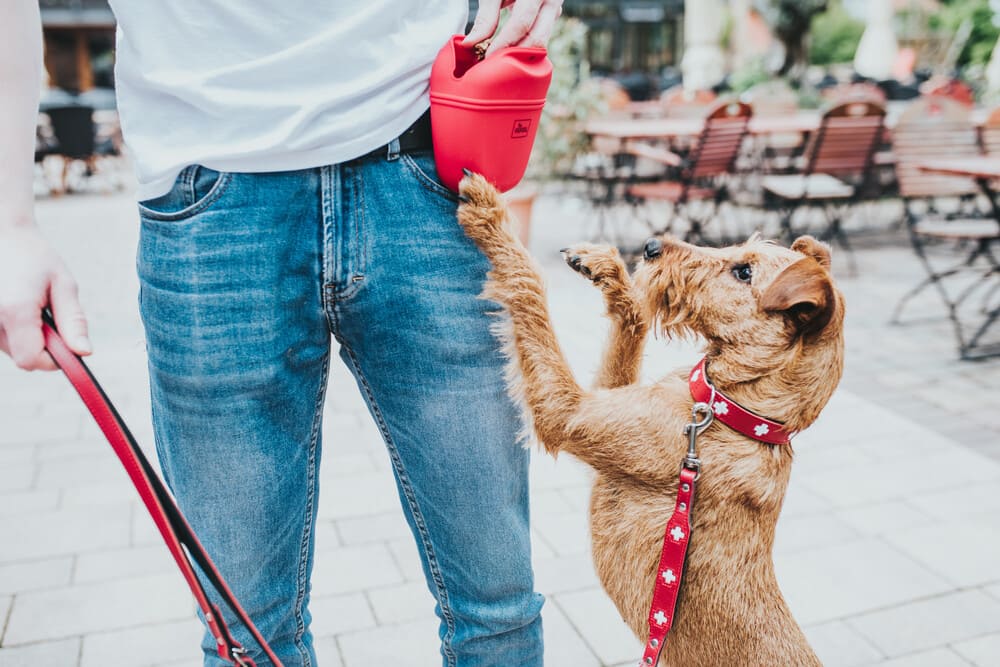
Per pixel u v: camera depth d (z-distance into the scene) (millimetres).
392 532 3111
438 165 1377
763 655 1513
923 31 21891
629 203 7668
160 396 1345
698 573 1515
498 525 1508
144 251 1300
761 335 1530
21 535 3064
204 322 1272
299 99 1258
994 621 2576
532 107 1336
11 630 2537
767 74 13008
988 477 3496
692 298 1597
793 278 1455
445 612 1602
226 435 1324
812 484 3463
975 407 4258
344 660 2420
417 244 1373
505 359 1497
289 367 1362
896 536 3059
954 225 5207
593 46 21438
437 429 1441
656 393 1565
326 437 3910
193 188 1257
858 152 6711
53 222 9055
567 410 1524
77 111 10977
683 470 1489
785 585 2773
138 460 1000
